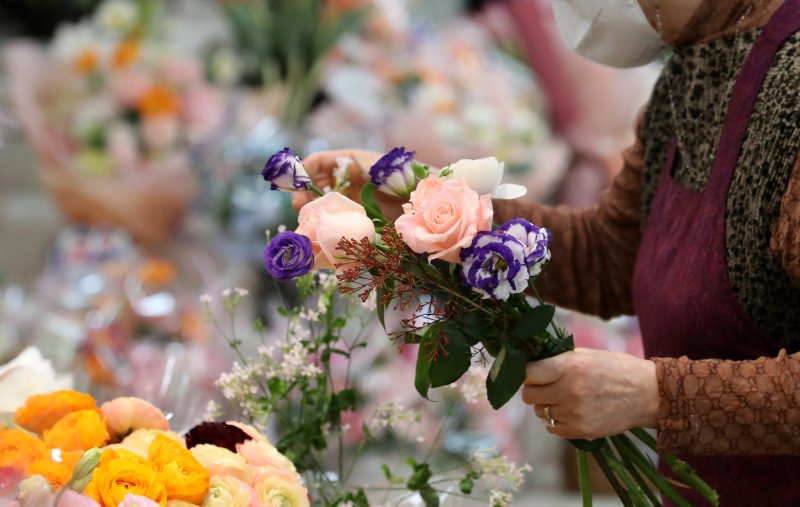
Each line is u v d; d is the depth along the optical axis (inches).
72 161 235.0
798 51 103.4
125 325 201.5
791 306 104.7
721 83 110.3
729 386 96.7
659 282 113.3
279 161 96.4
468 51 250.1
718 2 109.7
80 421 97.3
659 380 97.3
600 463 103.0
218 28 255.3
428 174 97.8
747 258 105.0
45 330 195.2
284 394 115.6
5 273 248.7
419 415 123.7
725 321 106.8
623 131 258.8
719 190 107.1
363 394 182.4
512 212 135.8
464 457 189.9
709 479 112.5
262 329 123.6
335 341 117.7
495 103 243.8
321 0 245.3
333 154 127.0
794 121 100.9
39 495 84.8
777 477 109.0
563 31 119.7
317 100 245.1
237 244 225.1
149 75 237.5
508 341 95.0
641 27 114.2
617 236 135.2
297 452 115.4
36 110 235.6
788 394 96.3
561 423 97.9
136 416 100.2
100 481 87.9
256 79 245.8
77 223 239.6
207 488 91.2
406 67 243.4
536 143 244.8
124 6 249.1
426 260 92.1
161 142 235.3
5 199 265.6
